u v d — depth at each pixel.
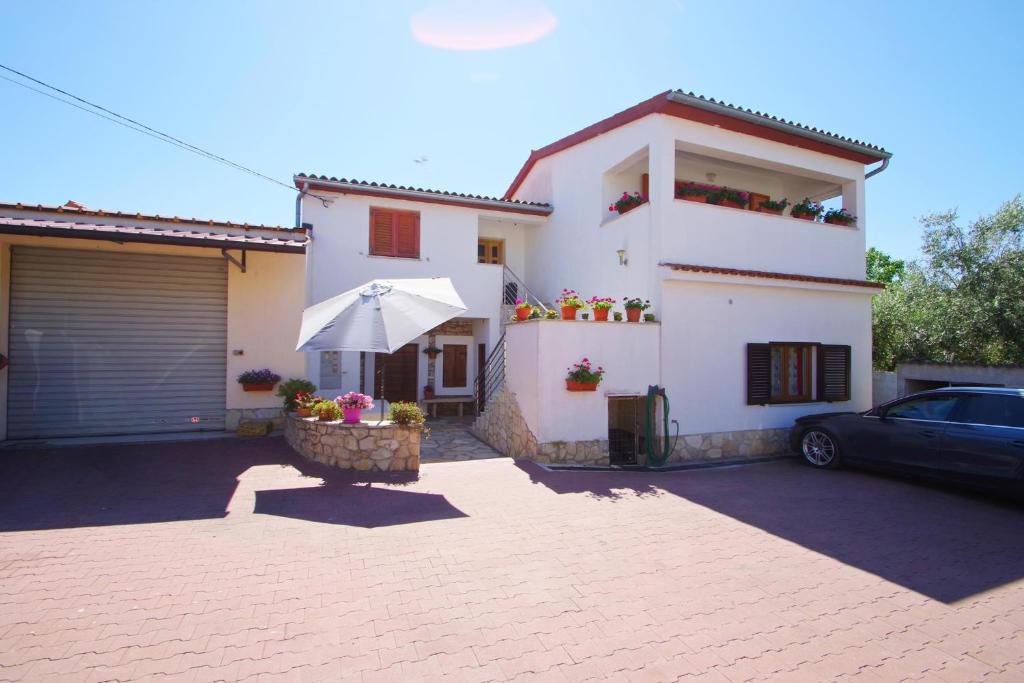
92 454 6.83
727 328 8.83
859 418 7.37
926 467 6.46
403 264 11.62
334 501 5.51
